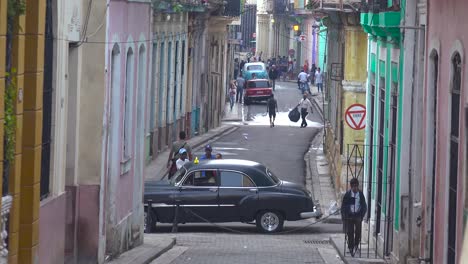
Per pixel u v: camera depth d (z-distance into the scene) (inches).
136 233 1382.9
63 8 1027.9
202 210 1594.5
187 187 1595.7
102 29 1135.6
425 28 1151.0
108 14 1147.9
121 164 1269.7
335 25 2351.1
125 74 1269.7
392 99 1326.3
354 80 1957.4
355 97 1962.4
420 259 1149.1
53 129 1023.0
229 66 4271.7
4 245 882.1
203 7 2763.3
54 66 1020.5
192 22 2812.5
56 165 1035.9
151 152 2359.7
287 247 1470.2
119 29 1219.9
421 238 1145.4
